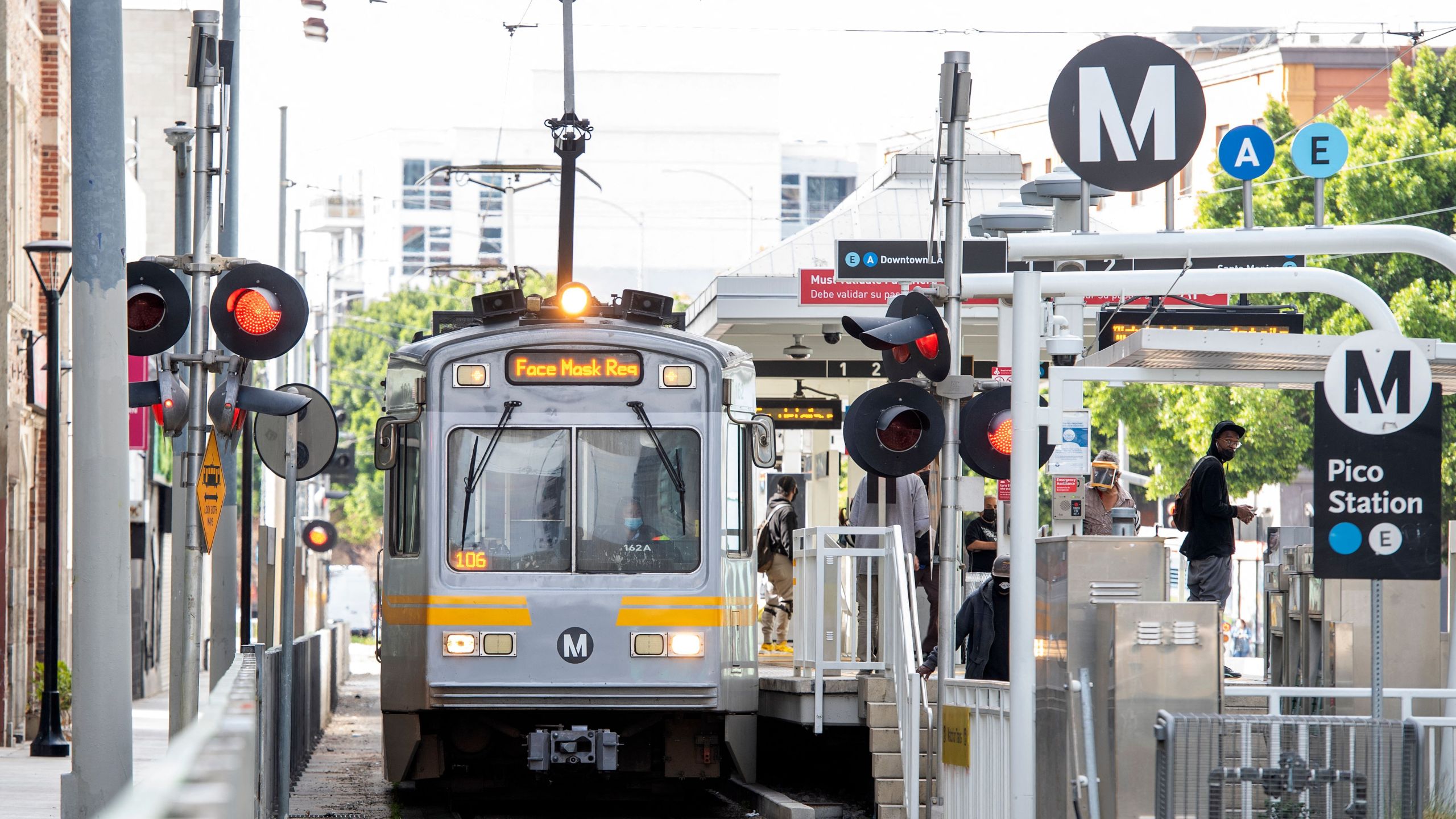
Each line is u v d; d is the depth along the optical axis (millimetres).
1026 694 23328
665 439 34156
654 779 37844
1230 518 35438
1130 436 115375
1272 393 106938
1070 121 28156
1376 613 20938
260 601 34500
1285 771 19156
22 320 60750
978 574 40562
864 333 28047
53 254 51219
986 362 65000
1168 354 27672
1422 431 20953
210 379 64812
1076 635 21453
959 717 27953
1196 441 108312
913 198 60812
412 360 34750
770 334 58094
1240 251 29281
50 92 65688
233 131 45188
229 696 14523
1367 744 19344
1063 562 21734
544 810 37719
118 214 27203
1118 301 49875
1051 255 27969
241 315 28062
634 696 33469
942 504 31297
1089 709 20672
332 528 93750
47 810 36125
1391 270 94562
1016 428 23797
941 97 32438
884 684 33688
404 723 34281
